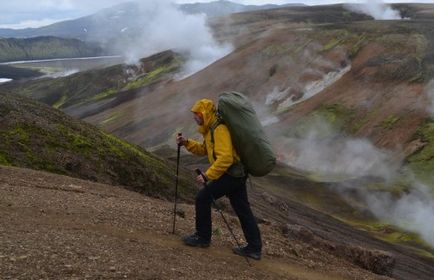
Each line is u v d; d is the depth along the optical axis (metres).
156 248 7.82
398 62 124.75
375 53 135.75
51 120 28.81
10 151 22.94
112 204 10.67
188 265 7.34
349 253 13.48
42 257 6.36
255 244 8.44
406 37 140.88
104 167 26.17
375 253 13.71
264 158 7.52
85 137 28.48
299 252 10.58
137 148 36.97
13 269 5.85
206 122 7.57
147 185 27.55
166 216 10.27
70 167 24.25
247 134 7.44
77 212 9.30
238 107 7.48
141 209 10.57
